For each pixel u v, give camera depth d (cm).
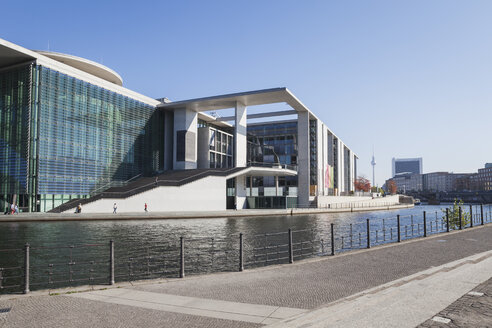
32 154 4000
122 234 2345
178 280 906
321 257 1207
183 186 4478
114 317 615
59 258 1562
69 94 4412
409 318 572
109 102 4991
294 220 3975
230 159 7125
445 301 660
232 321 588
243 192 5875
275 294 757
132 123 5391
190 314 627
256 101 5994
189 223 3281
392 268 1017
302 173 6688
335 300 705
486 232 1892
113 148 5006
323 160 8031
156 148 5897
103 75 5434
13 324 584
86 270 1350
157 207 4228
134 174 5375
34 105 4038
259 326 562
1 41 3731
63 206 3725
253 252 1778
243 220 3825
